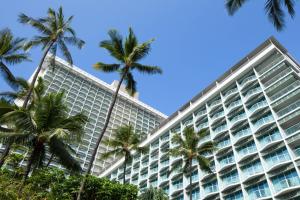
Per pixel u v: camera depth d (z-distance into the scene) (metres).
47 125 21.27
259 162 46.47
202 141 60.22
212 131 60.59
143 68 27.20
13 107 21.14
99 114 119.31
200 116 67.75
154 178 70.62
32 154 20.22
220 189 50.22
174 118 77.44
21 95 30.39
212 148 36.78
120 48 26.67
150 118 138.00
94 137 110.56
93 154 22.12
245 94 58.47
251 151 48.88
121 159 88.94
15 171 26.12
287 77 51.16
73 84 120.19
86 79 126.81
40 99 25.17
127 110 132.00
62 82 116.69
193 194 55.97
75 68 124.62
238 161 49.69
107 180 25.97
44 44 29.48
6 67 27.83
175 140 39.19
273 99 51.44
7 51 28.72
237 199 46.56
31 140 20.64
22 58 29.16
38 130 20.97
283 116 46.56
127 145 39.09
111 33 26.86
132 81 27.47
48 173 25.25
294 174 40.09
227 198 48.47
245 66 61.91
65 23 30.27
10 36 28.78
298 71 53.97
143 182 73.56
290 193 39.28
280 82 51.81
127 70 26.09
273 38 60.34
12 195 16.03
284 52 59.56
